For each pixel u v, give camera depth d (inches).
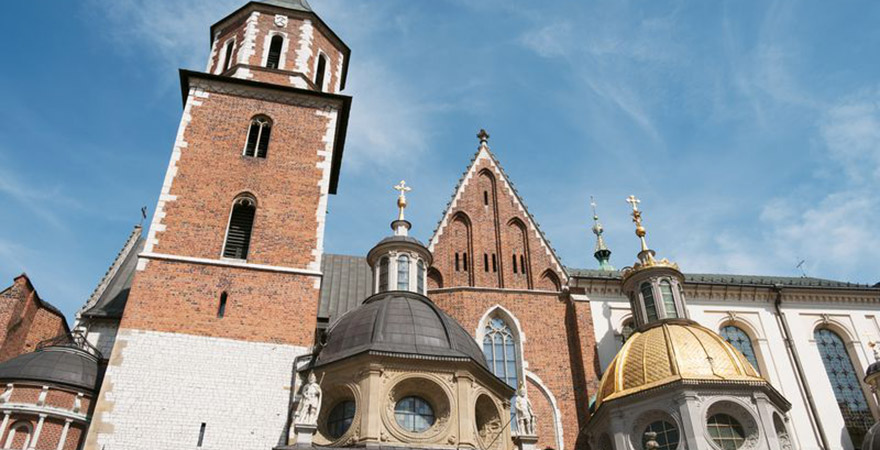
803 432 1381.6
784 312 1557.6
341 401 960.3
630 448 1095.6
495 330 1363.2
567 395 1298.0
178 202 1163.9
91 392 1082.7
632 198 1590.8
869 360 1510.8
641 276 1408.7
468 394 948.0
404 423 925.2
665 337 1205.7
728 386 1092.5
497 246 1485.0
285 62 1443.2
